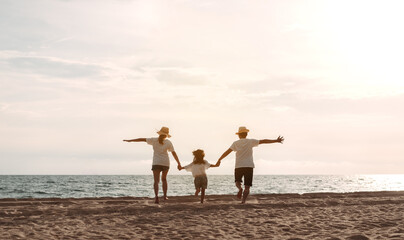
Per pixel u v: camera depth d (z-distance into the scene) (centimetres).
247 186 1008
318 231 637
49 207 880
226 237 583
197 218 750
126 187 6900
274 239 570
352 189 6756
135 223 696
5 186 7119
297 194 1340
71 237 575
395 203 1088
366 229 653
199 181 1049
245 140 1024
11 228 636
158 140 1033
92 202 1036
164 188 1088
